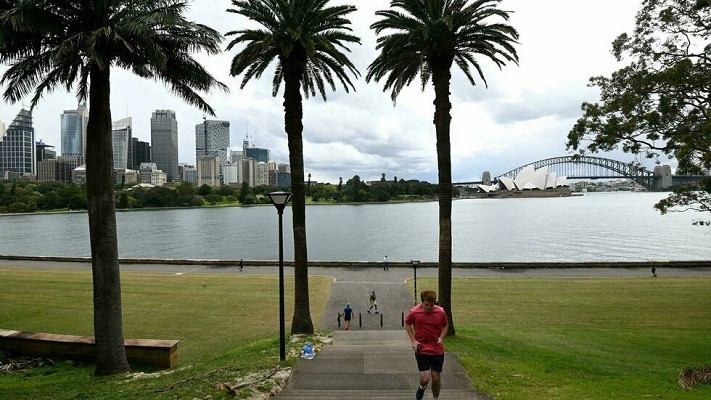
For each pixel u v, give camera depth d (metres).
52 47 14.73
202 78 17.12
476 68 21.67
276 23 18.66
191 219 155.88
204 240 91.12
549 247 72.50
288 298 30.61
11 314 26.38
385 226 118.62
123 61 16.16
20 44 14.42
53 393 12.06
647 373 13.75
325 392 9.11
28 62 14.59
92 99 15.40
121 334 15.74
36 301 29.47
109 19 14.92
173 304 28.69
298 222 19.80
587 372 13.40
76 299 30.00
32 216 180.75
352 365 11.11
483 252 68.31
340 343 16.31
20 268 44.59
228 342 21.31
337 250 73.75
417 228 111.50
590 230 98.56
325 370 10.76
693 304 27.73
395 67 21.61
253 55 17.88
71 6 14.28
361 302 29.66
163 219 156.12
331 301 29.86
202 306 28.19
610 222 118.69
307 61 20.78
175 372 13.41
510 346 17.48
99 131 15.43
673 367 15.05
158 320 25.08
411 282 35.84
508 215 153.50
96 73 15.27
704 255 62.53
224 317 25.72
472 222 125.94
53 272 41.09
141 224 133.62
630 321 24.22
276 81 22.36
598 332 21.78
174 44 15.98
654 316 25.22
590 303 28.31
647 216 139.25
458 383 10.01
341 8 18.81
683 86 17.72
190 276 38.91
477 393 9.17
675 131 18.42
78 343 16.72
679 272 39.91
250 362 12.33
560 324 23.75
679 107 18.17
